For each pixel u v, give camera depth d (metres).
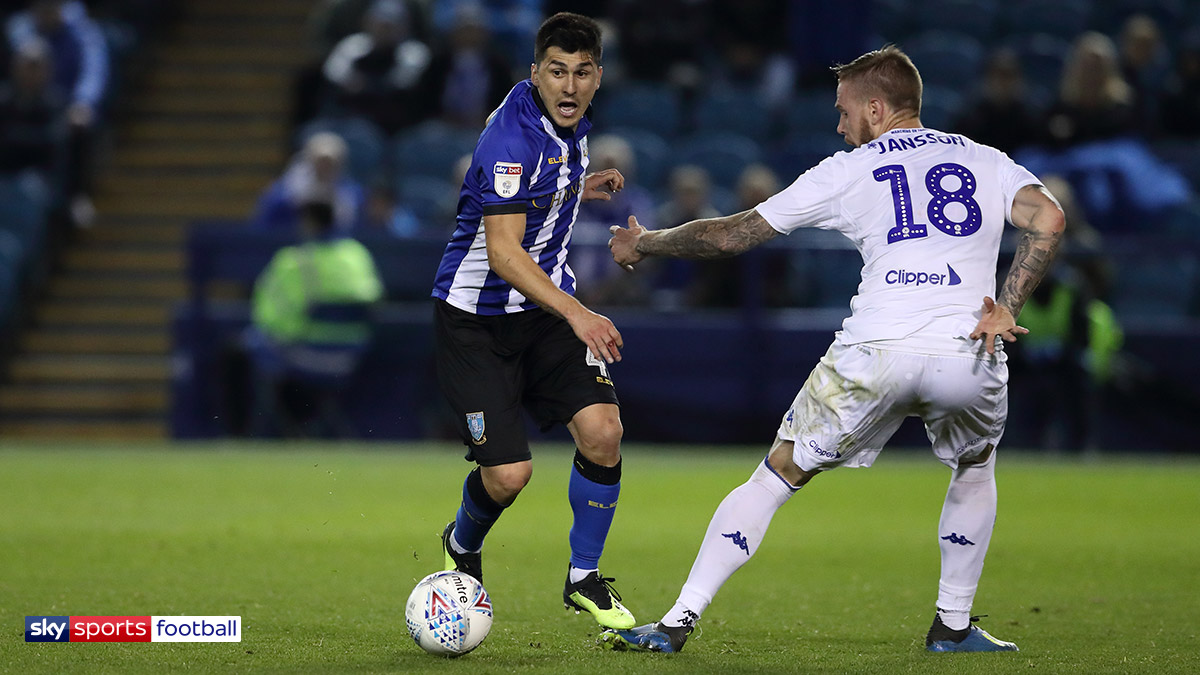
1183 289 42.62
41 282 52.75
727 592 19.28
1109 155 45.72
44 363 50.72
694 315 43.22
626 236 15.75
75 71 55.97
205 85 61.97
